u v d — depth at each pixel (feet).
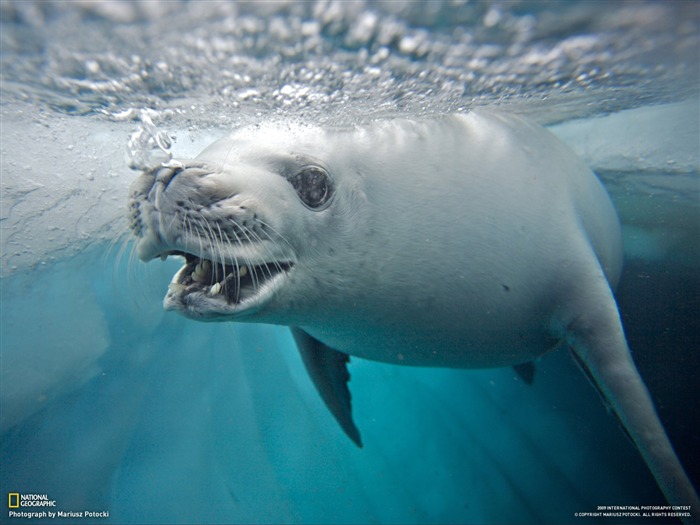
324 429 3.26
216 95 1.78
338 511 2.82
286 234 1.31
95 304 3.96
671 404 2.07
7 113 2.06
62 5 1.12
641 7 1.25
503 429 2.89
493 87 1.87
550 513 2.44
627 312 2.34
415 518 2.70
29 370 3.45
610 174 3.52
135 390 3.64
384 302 1.52
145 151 1.53
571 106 2.78
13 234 2.99
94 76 1.61
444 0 1.14
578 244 1.60
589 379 1.56
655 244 2.59
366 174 1.46
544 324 1.67
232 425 3.41
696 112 3.31
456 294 1.54
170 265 4.06
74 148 2.50
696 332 2.15
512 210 1.56
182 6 1.12
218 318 1.24
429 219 1.47
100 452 3.21
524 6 1.19
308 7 1.14
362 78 1.59
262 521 2.83
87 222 3.05
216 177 1.22
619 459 2.41
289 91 1.69
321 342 2.09
